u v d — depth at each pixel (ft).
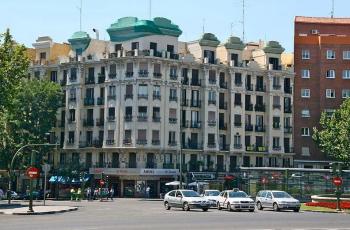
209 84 329.11
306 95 355.36
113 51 324.80
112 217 131.23
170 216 135.74
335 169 174.40
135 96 310.45
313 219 127.13
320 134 314.14
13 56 215.51
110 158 317.83
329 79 354.95
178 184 287.89
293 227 101.09
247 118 341.21
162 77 314.96
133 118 309.42
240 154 335.47
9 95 215.51
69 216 135.85
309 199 233.35
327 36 357.41
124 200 276.21
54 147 329.31
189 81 324.60
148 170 306.35
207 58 330.34
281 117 350.02
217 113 331.16
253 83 344.28
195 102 326.44
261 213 153.07
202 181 310.24
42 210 157.17
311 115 353.72
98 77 327.26
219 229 94.12
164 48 320.50
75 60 334.44
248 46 377.50
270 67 347.97
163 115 313.53
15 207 176.65
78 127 331.36
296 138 352.90
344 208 176.96
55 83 325.62
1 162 273.54
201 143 325.62
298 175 237.25
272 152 344.08
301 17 368.68
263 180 245.24
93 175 320.09
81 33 342.44
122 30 320.50
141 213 151.33
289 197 171.01
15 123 277.64
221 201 173.17
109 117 318.24
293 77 354.95
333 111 352.28
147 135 308.19
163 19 320.91
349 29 364.58
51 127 314.35
